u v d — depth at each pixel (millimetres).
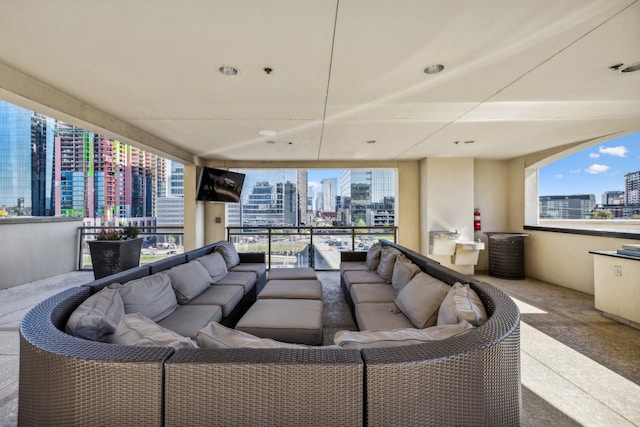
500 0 1287
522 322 2844
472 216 4977
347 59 1815
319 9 1347
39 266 4578
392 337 1044
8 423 1463
